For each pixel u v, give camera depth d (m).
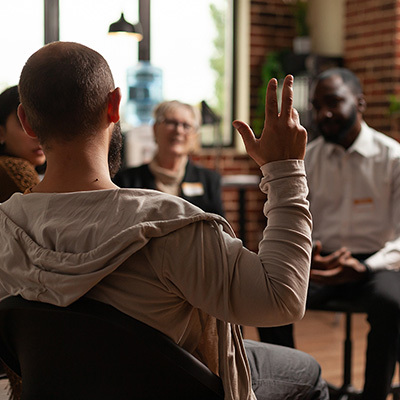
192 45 6.00
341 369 3.39
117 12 5.66
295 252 1.02
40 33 5.45
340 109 2.78
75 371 1.09
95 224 1.02
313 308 2.55
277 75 5.98
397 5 5.30
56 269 1.02
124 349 1.04
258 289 0.99
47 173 1.10
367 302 2.43
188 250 0.99
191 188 3.17
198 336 1.10
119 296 1.01
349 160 2.85
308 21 6.21
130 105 5.45
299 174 1.06
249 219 6.04
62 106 1.04
